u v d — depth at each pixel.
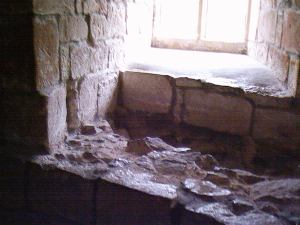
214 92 1.87
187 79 1.93
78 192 1.48
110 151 1.66
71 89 1.72
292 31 1.69
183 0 2.53
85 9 1.72
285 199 1.31
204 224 1.24
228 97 1.84
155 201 1.32
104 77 1.97
